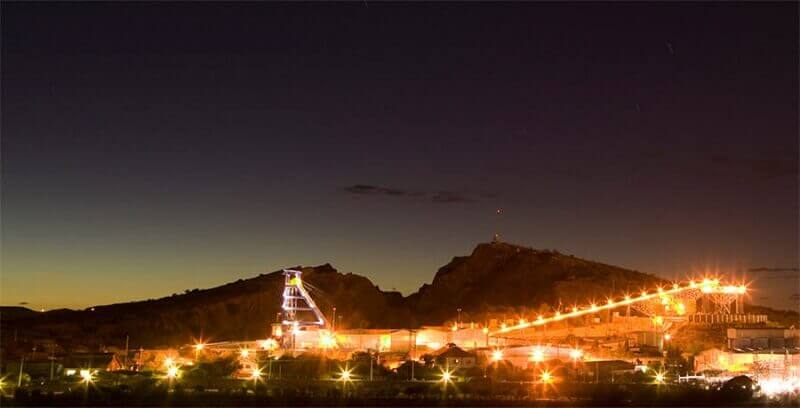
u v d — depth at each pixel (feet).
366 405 420.77
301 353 609.42
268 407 418.10
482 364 546.26
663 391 445.78
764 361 518.37
